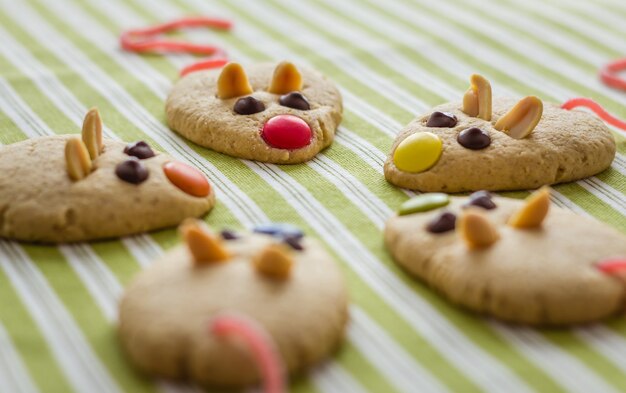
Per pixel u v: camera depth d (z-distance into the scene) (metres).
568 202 0.35
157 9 0.50
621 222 0.34
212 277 0.30
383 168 0.37
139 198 0.33
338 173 0.37
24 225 0.33
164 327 0.29
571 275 0.30
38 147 0.35
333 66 0.45
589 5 0.52
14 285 0.32
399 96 0.42
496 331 0.30
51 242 0.33
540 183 0.36
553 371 0.29
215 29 0.48
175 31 0.48
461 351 0.30
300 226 0.34
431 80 0.43
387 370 0.29
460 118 0.37
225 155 0.38
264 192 0.36
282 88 0.39
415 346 0.30
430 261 0.32
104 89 0.42
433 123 0.37
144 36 0.47
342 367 0.29
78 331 0.30
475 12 0.50
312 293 0.30
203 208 0.34
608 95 0.42
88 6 0.50
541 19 0.50
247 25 0.49
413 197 0.35
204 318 0.29
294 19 0.50
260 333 0.29
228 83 0.38
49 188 0.33
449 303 0.31
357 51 0.46
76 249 0.33
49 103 0.41
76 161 0.34
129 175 0.34
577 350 0.30
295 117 0.37
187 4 0.51
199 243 0.30
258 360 0.28
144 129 0.39
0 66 0.44
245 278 0.30
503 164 0.35
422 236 0.32
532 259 0.31
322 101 0.39
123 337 0.30
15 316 0.31
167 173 0.34
